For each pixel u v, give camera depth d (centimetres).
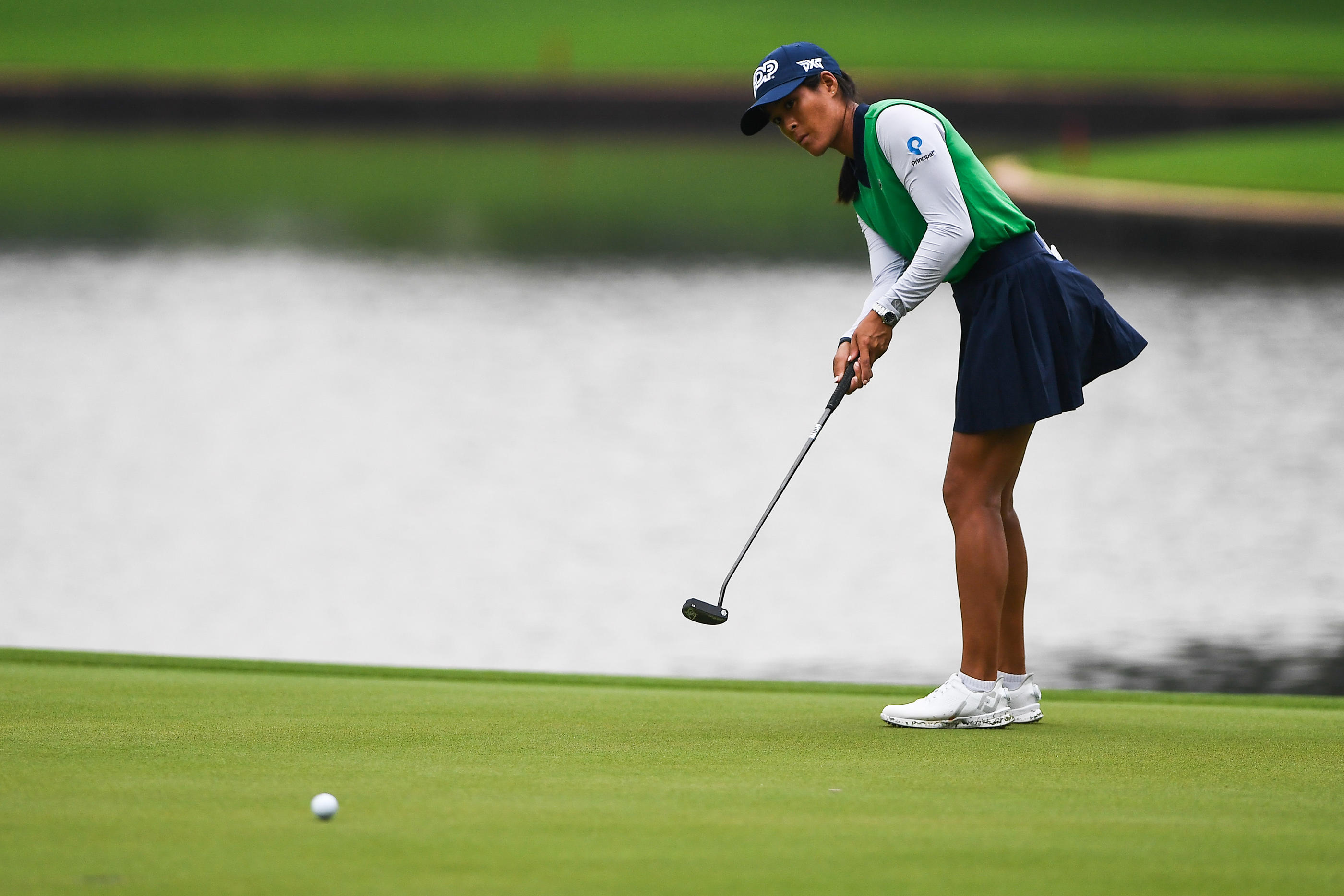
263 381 4475
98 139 11144
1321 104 11256
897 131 1407
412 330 5181
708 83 11919
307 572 2858
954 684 1406
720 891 853
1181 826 1004
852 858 919
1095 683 2198
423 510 3278
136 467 3603
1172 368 4647
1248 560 2916
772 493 3400
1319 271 6456
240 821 991
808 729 1373
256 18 14912
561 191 8881
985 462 1420
